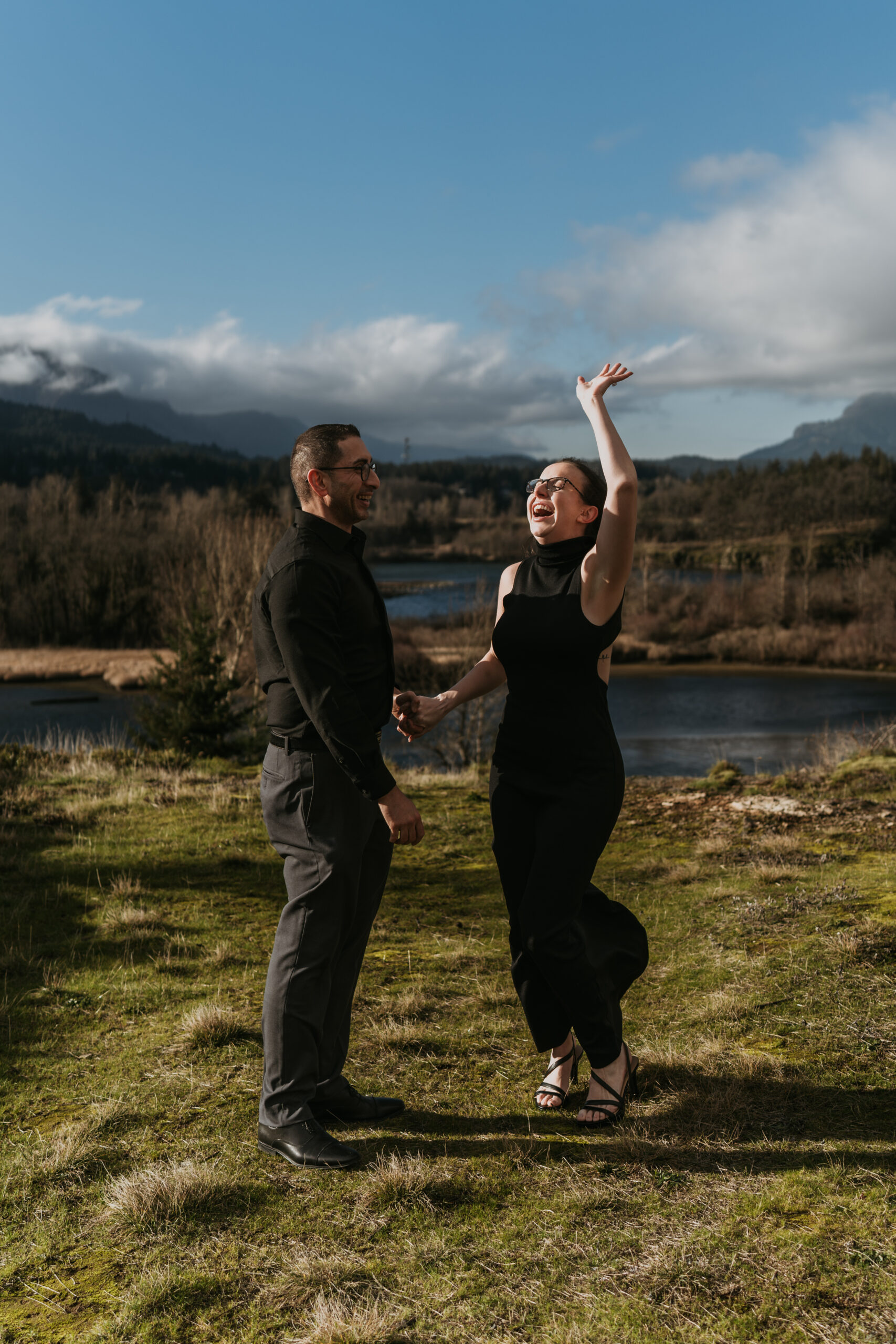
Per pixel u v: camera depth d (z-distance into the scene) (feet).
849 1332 5.52
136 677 122.62
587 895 9.14
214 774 29.68
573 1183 7.34
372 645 8.59
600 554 8.23
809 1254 6.24
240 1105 8.82
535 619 8.52
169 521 164.45
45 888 16.60
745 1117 8.23
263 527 95.50
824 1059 9.23
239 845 19.79
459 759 61.46
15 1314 6.02
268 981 8.21
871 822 19.93
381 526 467.52
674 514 437.58
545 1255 6.44
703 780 27.07
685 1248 6.40
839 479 381.40
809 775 26.61
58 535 171.63
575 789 8.46
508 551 419.13
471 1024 10.84
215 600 80.74
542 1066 9.73
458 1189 7.30
